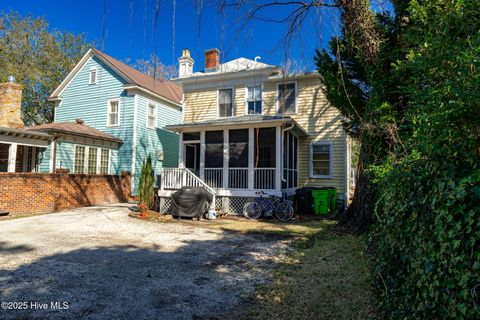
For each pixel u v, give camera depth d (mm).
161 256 5398
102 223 8961
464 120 1948
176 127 11875
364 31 6035
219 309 3242
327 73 7219
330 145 13109
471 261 1744
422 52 2918
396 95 5773
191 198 10031
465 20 2480
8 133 11477
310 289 3723
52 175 11523
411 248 2471
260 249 5980
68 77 17609
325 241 6398
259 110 14281
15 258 5074
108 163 15867
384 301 2936
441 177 2129
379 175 4363
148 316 3072
